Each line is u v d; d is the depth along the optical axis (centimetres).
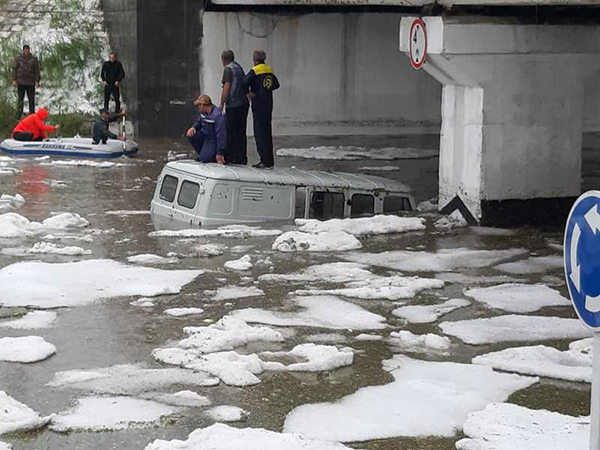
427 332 1109
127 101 3095
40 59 3181
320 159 2553
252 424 837
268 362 980
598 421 582
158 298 1216
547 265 1439
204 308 1175
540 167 1744
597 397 582
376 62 3089
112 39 3225
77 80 3183
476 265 1434
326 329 1107
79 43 3231
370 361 1003
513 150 1728
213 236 1574
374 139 2986
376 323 1134
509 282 1338
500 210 1733
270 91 1947
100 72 3178
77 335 1067
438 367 987
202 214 1664
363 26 3062
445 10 1678
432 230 1673
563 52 1714
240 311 1161
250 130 2992
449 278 1353
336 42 3047
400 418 854
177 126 3027
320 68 3047
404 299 1242
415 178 2269
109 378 937
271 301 1210
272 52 3003
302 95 3048
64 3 3319
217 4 2952
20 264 1350
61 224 1633
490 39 1673
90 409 859
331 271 1360
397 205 1828
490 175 1722
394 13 3075
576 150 1759
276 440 786
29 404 871
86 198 1927
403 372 970
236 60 2981
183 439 798
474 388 933
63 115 3044
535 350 1028
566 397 914
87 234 1583
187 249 1480
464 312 1191
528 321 1155
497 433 812
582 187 2158
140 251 1467
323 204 1762
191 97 3006
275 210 1697
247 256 1415
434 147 2812
